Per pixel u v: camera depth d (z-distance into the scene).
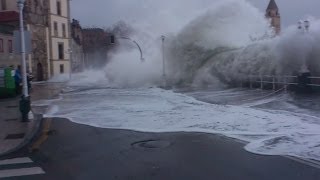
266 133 12.12
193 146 10.78
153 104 21.17
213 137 11.91
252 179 7.64
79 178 8.12
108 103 22.62
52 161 9.68
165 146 10.91
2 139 12.65
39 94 32.38
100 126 14.71
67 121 16.28
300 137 11.34
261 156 9.41
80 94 30.95
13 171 8.82
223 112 16.92
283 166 8.47
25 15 58.53
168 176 8.02
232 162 8.95
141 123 14.94
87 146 11.31
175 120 15.27
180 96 25.69
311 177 7.65
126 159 9.56
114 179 7.93
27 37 16.53
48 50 66.94
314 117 14.70
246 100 21.72
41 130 14.29
